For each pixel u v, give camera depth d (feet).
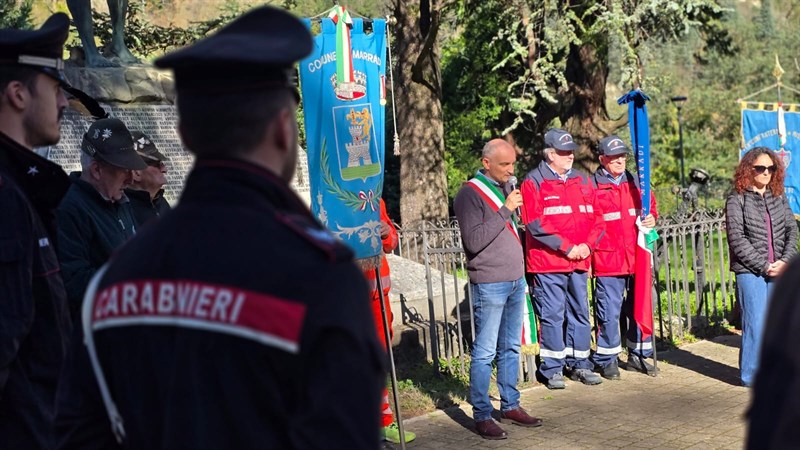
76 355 6.09
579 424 20.39
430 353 25.49
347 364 5.22
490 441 19.35
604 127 64.59
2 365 8.54
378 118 16.72
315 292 5.30
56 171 9.43
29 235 8.82
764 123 40.45
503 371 20.30
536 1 50.26
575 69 63.72
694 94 101.96
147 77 27.04
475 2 58.08
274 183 5.77
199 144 5.76
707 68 108.58
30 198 9.27
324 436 5.12
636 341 24.90
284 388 5.30
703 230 28.81
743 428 19.72
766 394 5.41
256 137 5.72
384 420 19.39
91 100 12.19
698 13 53.67
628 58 45.80
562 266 22.99
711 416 20.70
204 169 5.77
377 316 18.72
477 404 19.58
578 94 63.05
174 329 5.48
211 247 5.51
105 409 6.03
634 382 23.97
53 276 9.35
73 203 13.15
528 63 58.49
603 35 50.98
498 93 68.69
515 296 19.89
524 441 19.29
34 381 9.16
